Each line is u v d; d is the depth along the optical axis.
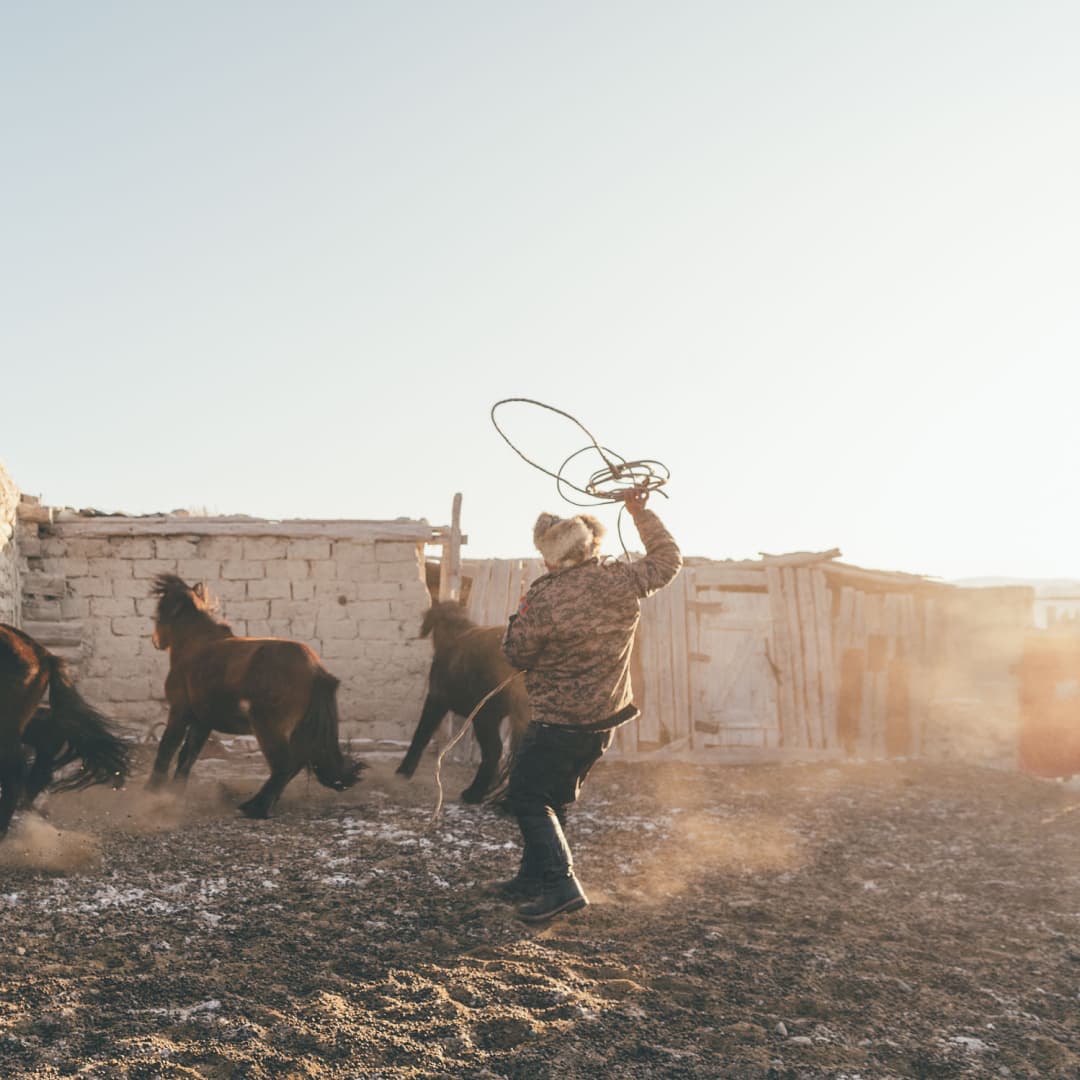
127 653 11.66
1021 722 12.22
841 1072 3.41
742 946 4.73
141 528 11.72
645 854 6.92
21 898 5.11
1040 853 7.50
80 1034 3.47
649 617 12.59
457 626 9.73
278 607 11.96
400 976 4.11
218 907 5.11
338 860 6.29
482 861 6.36
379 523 12.14
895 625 13.02
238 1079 3.19
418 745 9.91
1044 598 13.79
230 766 10.77
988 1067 3.53
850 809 9.21
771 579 12.84
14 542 11.07
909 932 5.21
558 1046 3.49
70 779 7.12
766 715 12.62
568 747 4.73
